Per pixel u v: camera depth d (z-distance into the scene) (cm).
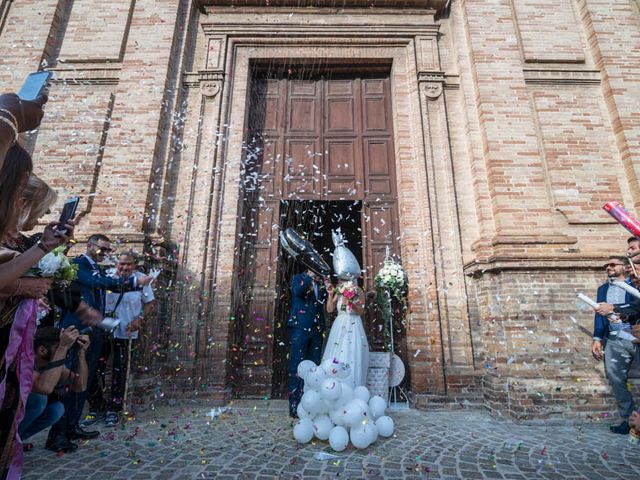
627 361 379
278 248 580
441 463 289
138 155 543
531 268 462
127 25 632
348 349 398
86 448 312
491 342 474
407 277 531
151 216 530
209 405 466
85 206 536
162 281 496
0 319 128
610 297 405
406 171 580
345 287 418
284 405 472
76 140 570
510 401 427
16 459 130
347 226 762
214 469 274
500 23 620
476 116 584
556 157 561
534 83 604
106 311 406
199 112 589
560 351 439
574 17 649
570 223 527
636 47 612
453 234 540
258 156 617
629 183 548
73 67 607
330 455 301
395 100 624
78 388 269
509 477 265
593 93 602
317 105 652
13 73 593
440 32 653
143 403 441
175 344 491
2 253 137
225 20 646
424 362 491
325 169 618
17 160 120
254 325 537
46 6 636
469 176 570
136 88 579
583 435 366
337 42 637
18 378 131
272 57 633
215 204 546
